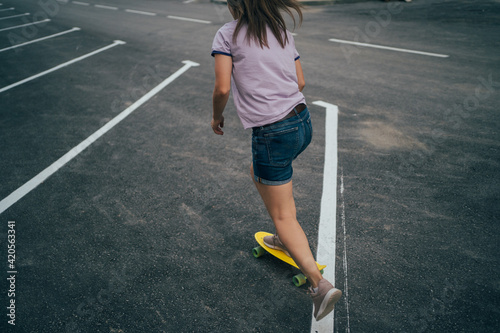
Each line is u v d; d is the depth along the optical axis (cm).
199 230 293
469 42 763
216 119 218
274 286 240
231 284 243
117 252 274
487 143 391
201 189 346
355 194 325
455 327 204
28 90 639
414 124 443
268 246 258
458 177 338
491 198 308
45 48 932
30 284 249
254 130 199
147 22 1222
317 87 580
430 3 1188
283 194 205
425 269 244
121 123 494
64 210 325
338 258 258
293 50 209
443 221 286
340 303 224
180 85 628
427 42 786
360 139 417
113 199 337
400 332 204
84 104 565
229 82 192
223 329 212
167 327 215
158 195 340
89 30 1127
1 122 515
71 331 215
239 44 191
